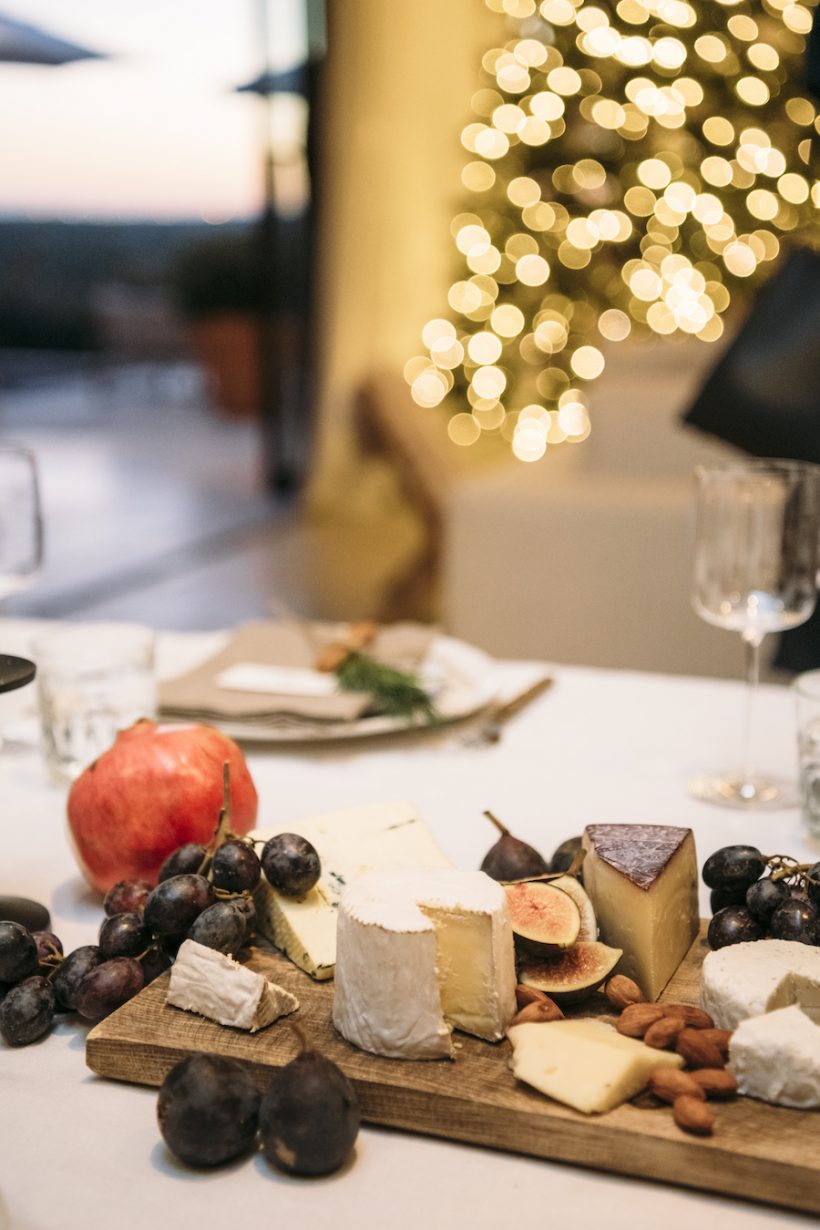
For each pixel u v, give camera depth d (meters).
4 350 9.66
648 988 0.76
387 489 6.34
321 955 0.78
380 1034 0.69
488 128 5.11
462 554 2.96
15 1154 0.65
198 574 5.25
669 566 2.78
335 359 6.30
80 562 5.41
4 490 1.33
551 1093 0.64
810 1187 0.59
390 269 6.21
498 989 0.70
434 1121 0.66
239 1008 0.71
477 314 5.54
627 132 4.75
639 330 5.05
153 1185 0.63
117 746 0.95
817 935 0.77
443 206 6.20
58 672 1.21
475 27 6.02
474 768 1.25
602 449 3.19
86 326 9.67
